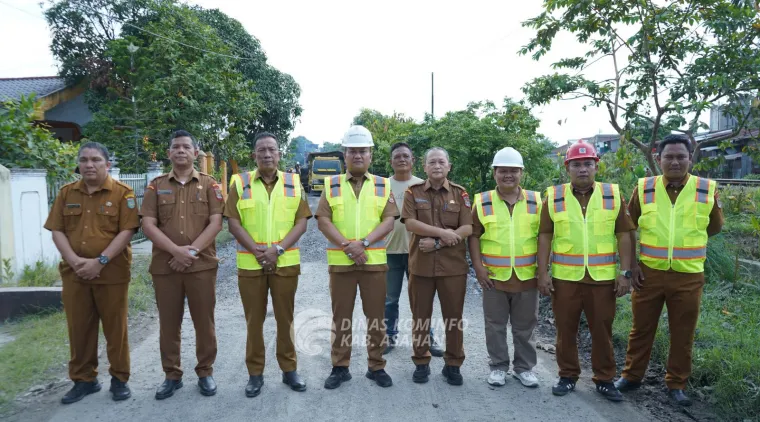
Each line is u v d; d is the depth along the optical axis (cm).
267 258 372
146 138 1484
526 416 350
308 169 2941
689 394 379
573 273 379
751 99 689
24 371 411
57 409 356
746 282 573
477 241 412
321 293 695
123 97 1504
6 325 548
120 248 363
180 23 1730
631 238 379
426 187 402
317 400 371
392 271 481
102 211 364
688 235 360
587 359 467
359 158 397
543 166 1068
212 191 386
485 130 1010
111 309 366
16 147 755
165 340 378
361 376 419
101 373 424
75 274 362
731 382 360
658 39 709
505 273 395
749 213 826
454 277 395
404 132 1537
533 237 402
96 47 1655
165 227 371
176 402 368
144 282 714
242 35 2294
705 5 692
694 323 366
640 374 387
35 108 834
